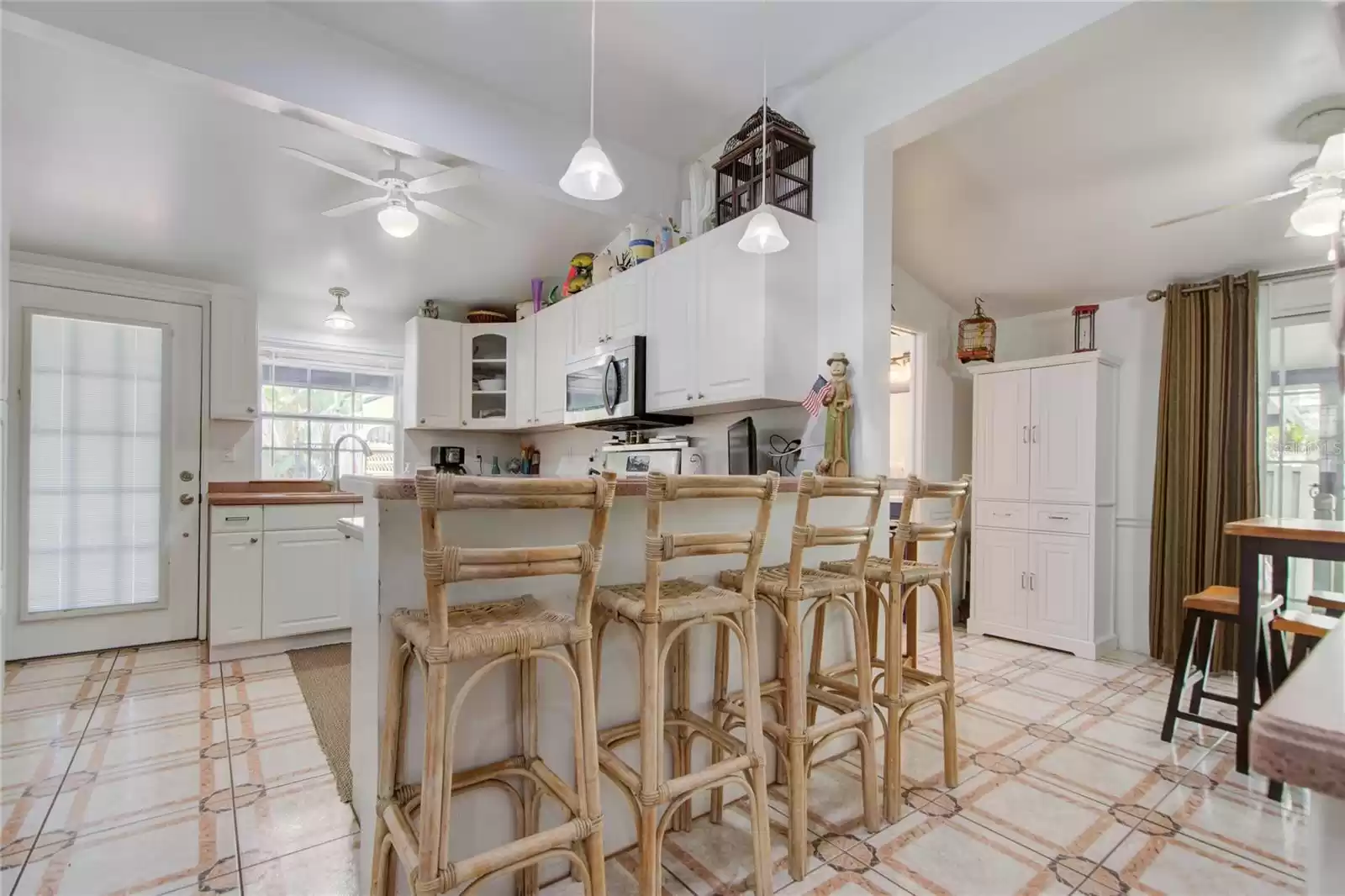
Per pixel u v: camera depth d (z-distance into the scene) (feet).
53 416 10.90
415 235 12.34
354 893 5.02
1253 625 7.12
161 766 7.08
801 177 8.95
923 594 13.44
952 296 13.61
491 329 15.16
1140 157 8.64
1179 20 6.02
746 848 5.70
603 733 5.44
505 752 5.04
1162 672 10.68
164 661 10.95
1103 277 11.85
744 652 5.12
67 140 8.69
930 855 5.58
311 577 11.89
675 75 8.80
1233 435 10.78
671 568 6.12
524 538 5.17
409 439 15.72
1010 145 8.84
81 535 11.15
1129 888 5.16
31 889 5.01
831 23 7.69
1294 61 6.72
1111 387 12.21
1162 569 11.45
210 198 10.27
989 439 13.07
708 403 9.23
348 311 14.55
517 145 9.45
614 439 13.12
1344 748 1.21
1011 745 7.83
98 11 6.46
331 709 8.77
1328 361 10.33
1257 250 10.27
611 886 5.16
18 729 8.06
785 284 8.48
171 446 12.00
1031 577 12.30
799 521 5.66
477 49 8.27
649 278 10.50
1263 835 5.91
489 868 3.77
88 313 11.27
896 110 7.83
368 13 7.59
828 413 8.13
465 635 3.87
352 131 8.28
